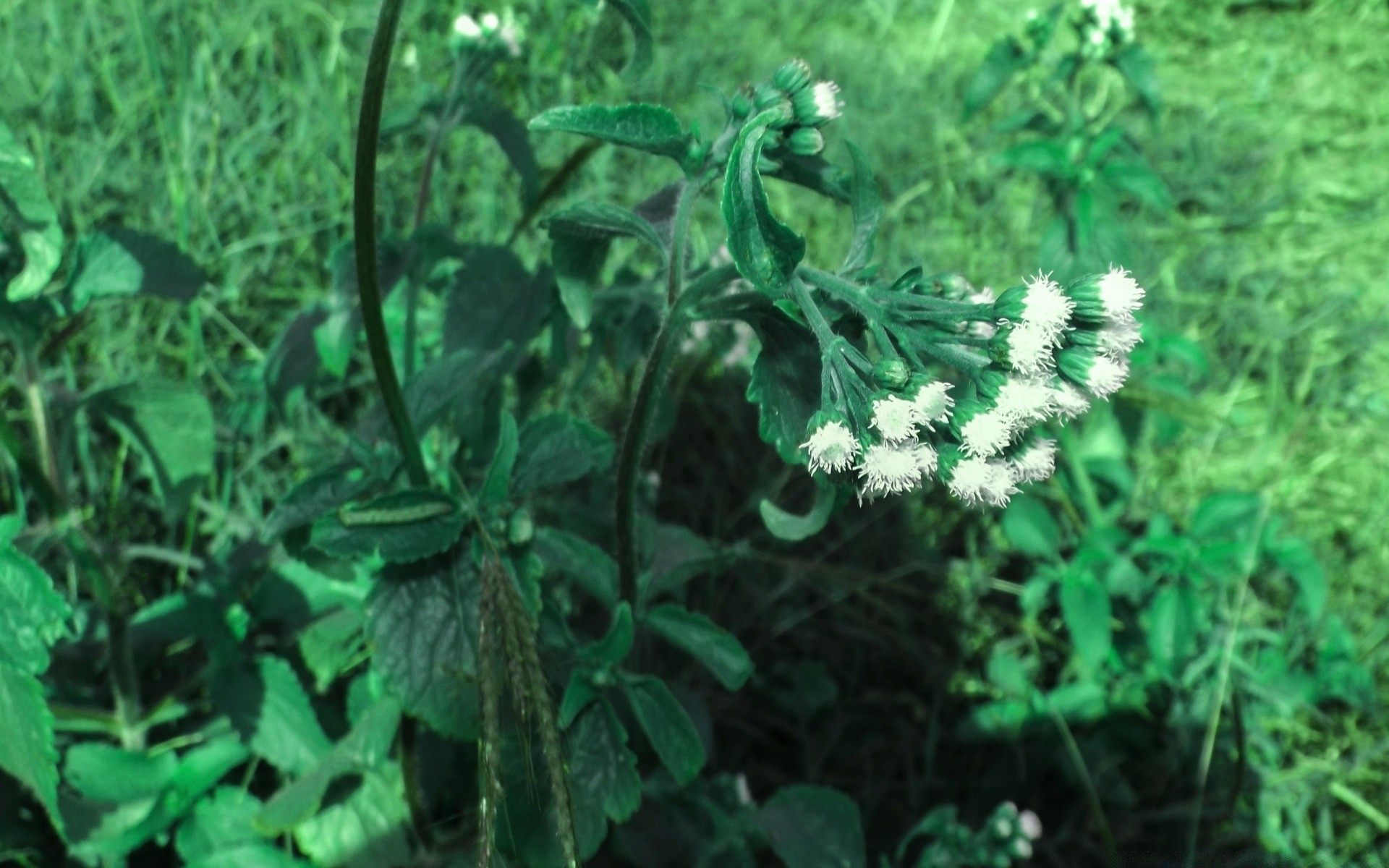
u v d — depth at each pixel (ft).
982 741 0.86
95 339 0.90
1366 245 1.26
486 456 0.73
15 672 0.47
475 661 0.52
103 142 1.01
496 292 0.70
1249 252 1.24
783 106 0.46
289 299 1.00
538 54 1.22
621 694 0.73
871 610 0.93
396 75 1.16
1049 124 0.93
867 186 0.46
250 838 0.66
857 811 0.67
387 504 0.51
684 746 0.54
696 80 1.26
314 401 0.91
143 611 0.68
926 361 0.55
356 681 0.68
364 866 0.64
